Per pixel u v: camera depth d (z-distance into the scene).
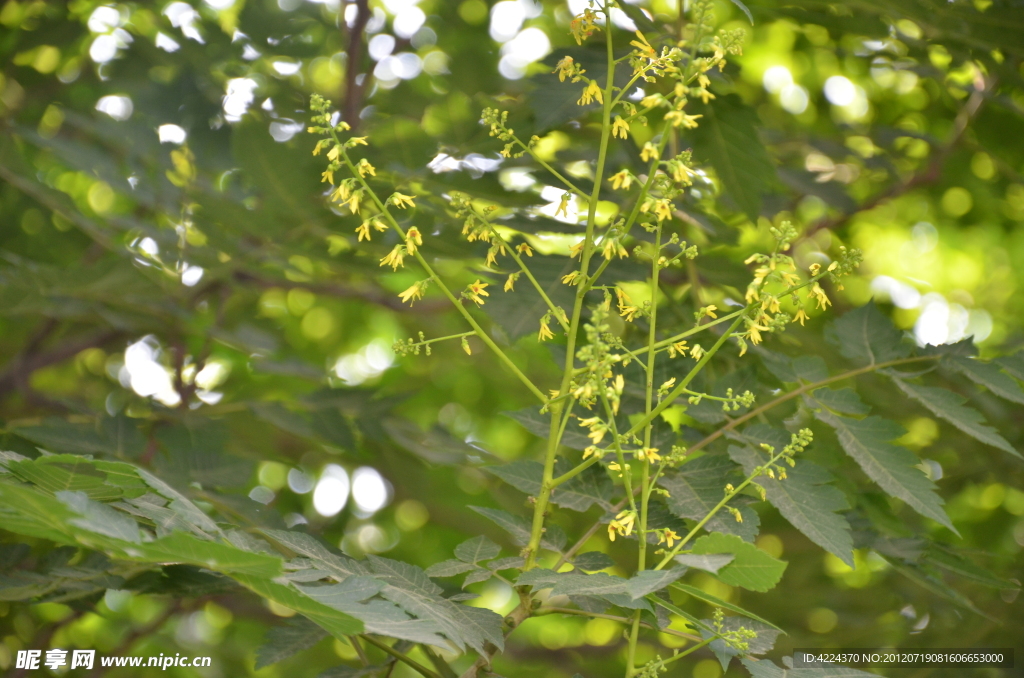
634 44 1.67
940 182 2.45
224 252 1.96
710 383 1.86
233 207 1.90
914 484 1.70
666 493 1.68
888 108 2.55
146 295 1.96
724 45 1.64
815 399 1.75
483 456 2.17
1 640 2.10
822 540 1.66
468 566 1.66
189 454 1.85
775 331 1.64
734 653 1.64
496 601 3.16
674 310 1.88
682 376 1.78
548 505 1.69
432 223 1.88
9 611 2.06
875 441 1.72
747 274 1.88
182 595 1.69
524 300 1.77
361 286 2.35
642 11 1.82
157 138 2.01
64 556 1.73
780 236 1.63
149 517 1.60
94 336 2.21
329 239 1.93
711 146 1.85
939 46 1.96
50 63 2.21
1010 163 2.26
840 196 2.12
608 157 1.92
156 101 2.03
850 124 2.27
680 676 2.25
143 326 2.03
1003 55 1.96
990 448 2.07
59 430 1.82
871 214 2.71
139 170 2.00
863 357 1.79
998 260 3.27
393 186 1.86
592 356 1.62
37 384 2.86
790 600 2.29
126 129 2.00
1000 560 2.11
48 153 2.11
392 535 3.25
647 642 2.37
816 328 2.07
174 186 1.96
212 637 2.91
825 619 2.30
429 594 1.63
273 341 2.16
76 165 1.94
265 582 1.54
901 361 1.78
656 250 1.67
